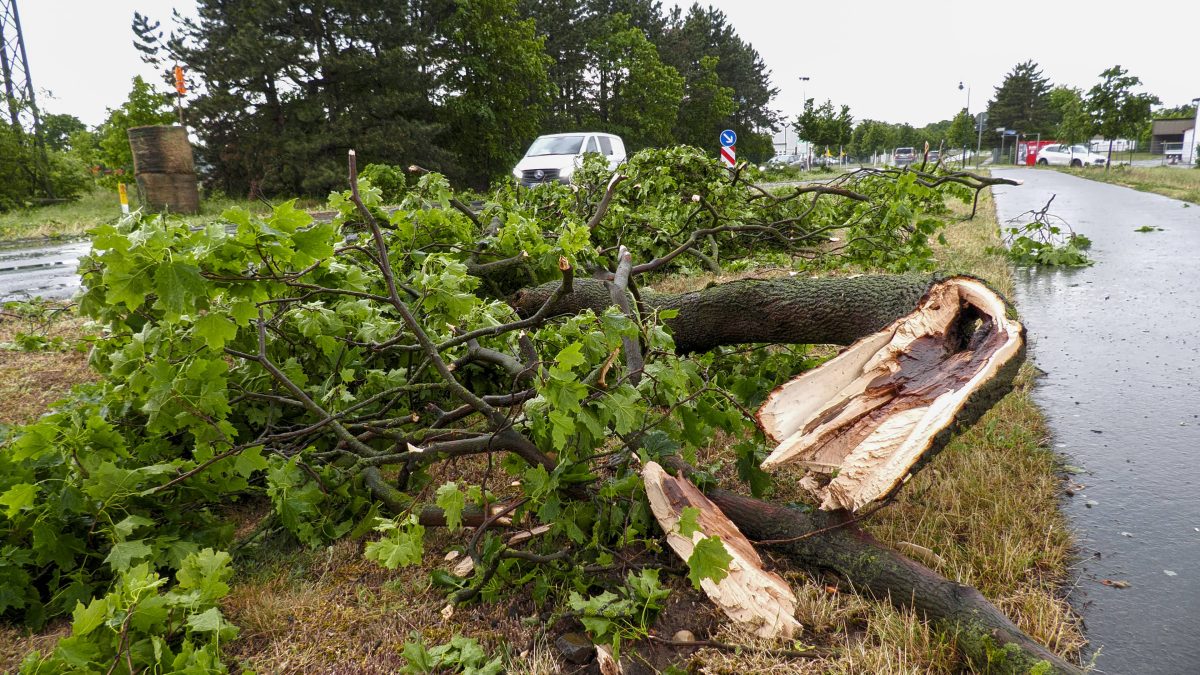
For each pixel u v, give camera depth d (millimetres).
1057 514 2980
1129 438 3779
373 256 2961
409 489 3336
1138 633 2262
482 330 3000
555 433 2379
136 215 2887
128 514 2695
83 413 3055
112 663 2047
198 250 2139
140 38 27766
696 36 60844
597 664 2199
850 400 2732
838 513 2580
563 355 2371
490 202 6199
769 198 7871
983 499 3049
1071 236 9820
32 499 2420
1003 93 77812
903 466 2361
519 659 2227
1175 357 5195
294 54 23922
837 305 3430
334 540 3082
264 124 24859
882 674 2062
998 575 2516
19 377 5242
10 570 2510
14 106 25688
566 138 18297
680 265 7965
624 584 2512
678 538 2494
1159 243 10977
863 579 2445
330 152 25656
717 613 2396
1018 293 7598
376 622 2490
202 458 2742
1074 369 5008
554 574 2576
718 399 3373
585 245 4164
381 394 3346
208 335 2344
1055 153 52406
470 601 2551
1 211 22859
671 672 2094
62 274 10359
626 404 2617
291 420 3650
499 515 2693
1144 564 2635
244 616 2520
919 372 2727
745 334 3861
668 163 7703
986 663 2062
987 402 2518
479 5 31578
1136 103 35688
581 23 47375
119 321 2998
